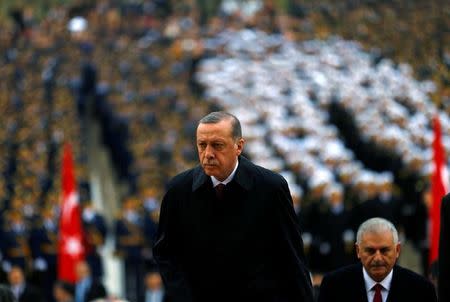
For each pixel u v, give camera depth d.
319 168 60.41
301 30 98.62
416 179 55.66
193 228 18.20
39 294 42.88
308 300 18.30
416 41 72.44
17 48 100.31
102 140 89.44
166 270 18.22
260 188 18.20
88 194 70.88
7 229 59.16
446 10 70.75
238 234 18.08
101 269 59.22
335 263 53.56
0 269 38.84
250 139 71.31
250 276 18.08
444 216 19.02
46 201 63.84
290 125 71.56
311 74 86.19
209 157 17.77
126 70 95.25
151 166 74.75
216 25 105.69
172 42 102.56
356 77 80.69
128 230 60.94
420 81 69.50
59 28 102.56
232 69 91.94
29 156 75.50
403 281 20.38
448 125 61.22
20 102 90.06
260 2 111.31
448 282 18.97
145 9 107.38
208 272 18.14
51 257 58.69
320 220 54.16
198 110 84.00
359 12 87.69
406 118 65.31
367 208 53.16
